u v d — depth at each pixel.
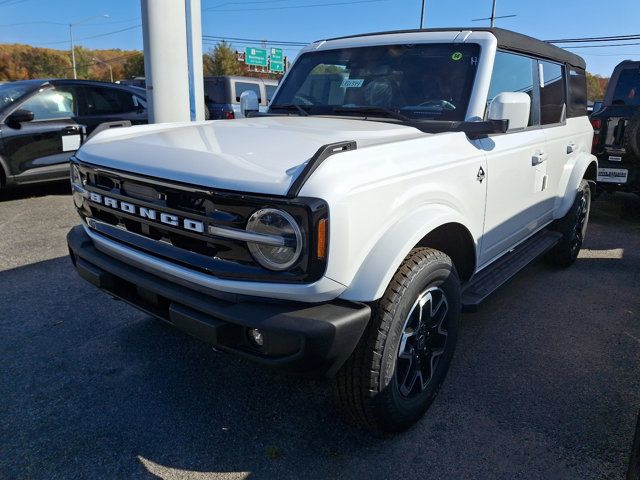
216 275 2.16
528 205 3.84
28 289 4.28
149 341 3.48
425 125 3.04
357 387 2.34
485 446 2.56
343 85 3.67
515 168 3.44
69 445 2.51
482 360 3.36
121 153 2.57
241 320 2.06
